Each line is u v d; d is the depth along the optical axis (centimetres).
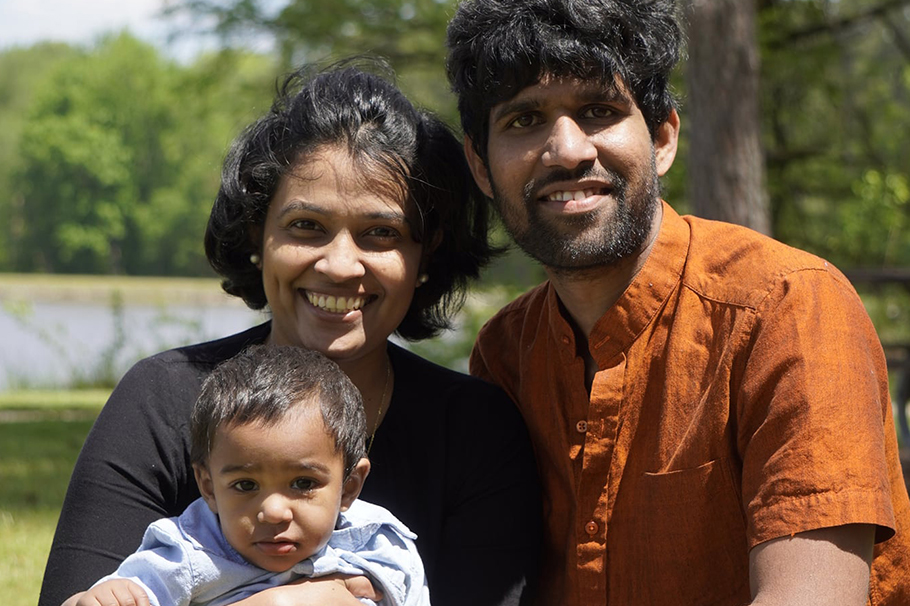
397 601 230
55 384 1423
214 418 227
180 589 219
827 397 202
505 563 243
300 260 248
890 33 1171
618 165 230
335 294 248
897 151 1212
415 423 255
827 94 1107
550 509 250
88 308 2800
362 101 252
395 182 249
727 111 782
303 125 249
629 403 229
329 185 245
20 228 5766
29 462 713
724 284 224
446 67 255
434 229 266
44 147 5556
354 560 231
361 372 258
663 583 226
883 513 196
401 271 253
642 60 232
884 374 219
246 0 1179
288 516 222
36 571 439
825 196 1148
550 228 231
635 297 230
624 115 233
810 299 213
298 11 1162
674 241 234
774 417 206
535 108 232
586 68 227
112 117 5516
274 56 1255
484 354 274
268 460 221
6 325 2123
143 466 237
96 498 232
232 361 236
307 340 252
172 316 1530
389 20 1154
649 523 226
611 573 232
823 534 196
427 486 249
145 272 5631
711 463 218
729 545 221
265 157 254
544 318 255
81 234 5525
